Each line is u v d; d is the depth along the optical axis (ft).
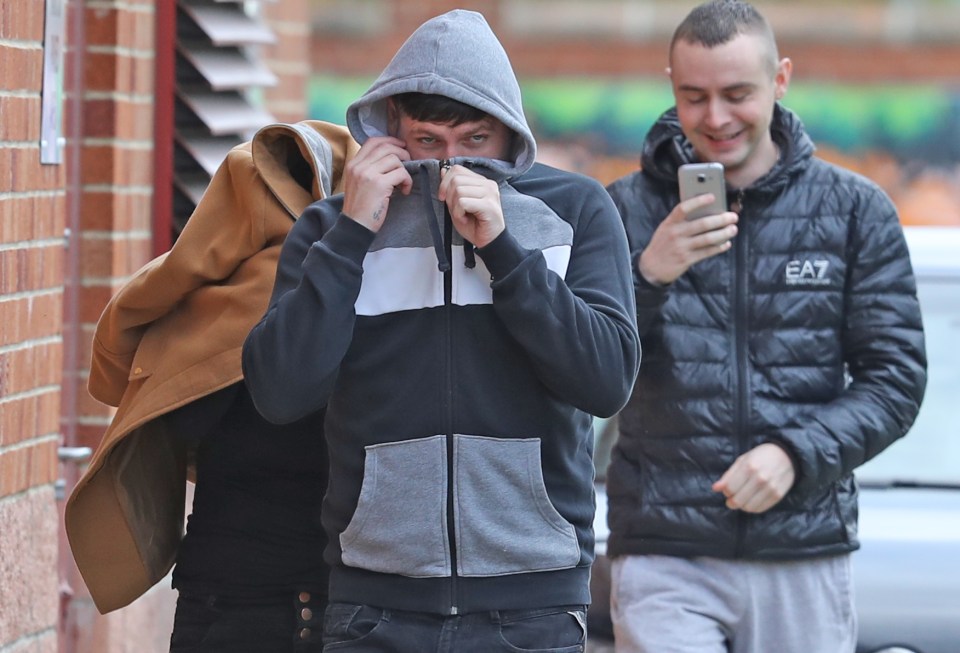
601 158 184.75
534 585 37.47
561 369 36.40
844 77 184.14
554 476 37.88
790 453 49.16
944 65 183.01
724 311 51.31
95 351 47.09
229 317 43.75
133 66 71.05
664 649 50.39
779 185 51.37
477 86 37.37
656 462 51.60
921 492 62.34
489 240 36.19
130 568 46.14
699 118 51.11
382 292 37.81
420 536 37.09
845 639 51.52
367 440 37.55
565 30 183.32
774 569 51.01
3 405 52.29
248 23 78.02
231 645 44.65
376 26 182.60
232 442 44.96
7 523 53.01
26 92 53.06
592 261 38.50
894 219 51.75
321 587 44.60
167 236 73.72
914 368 50.78
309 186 45.83
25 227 53.42
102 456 43.88
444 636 37.14
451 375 37.24
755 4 184.24
